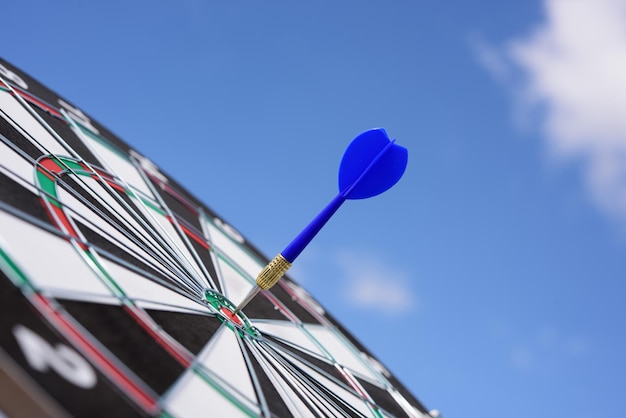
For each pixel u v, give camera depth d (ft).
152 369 1.24
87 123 2.15
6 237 1.28
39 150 1.70
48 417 1.04
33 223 1.38
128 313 1.34
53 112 2.00
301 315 2.15
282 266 1.62
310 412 1.52
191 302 1.59
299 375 1.67
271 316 1.94
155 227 1.85
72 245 1.41
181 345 1.37
